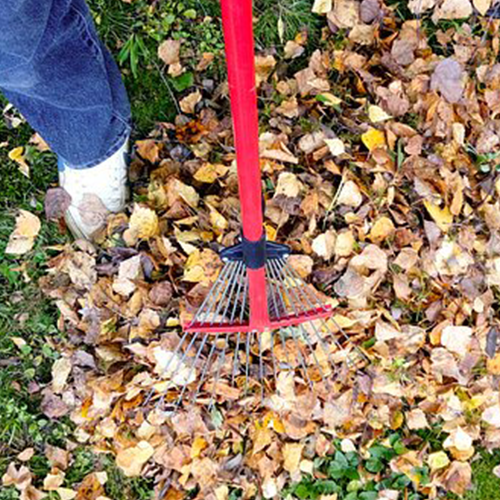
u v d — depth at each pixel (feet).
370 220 5.42
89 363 5.32
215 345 5.05
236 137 3.53
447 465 5.53
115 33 5.77
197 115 5.73
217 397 5.29
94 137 4.61
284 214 5.35
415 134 5.51
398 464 5.45
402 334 5.33
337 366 5.35
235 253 4.29
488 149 5.62
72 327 5.45
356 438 5.54
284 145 5.43
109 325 5.27
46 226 5.59
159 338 5.25
